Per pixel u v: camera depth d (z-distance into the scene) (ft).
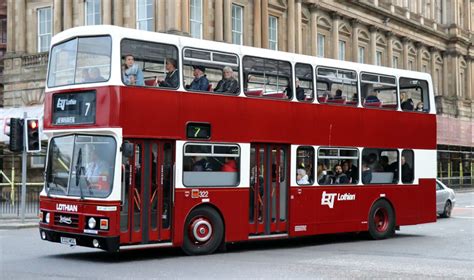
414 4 222.28
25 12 137.90
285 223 59.31
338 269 46.11
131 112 49.03
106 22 123.13
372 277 42.70
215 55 54.95
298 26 155.63
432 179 73.56
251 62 57.36
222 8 128.98
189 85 53.01
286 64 60.03
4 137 114.62
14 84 135.64
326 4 169.27
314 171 61.57
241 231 55.67
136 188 49.55
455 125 220.43
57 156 51.52
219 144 54.34
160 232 50.88
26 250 56.70
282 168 59.52
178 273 43.73
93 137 49.39
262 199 57.72
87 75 50.01
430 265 48.55
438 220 95.35
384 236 68.18
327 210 62.44
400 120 70.13
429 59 233.55
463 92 254.27
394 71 70.03
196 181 52.95
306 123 60.90
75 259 50.83
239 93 56.03
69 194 49.70
